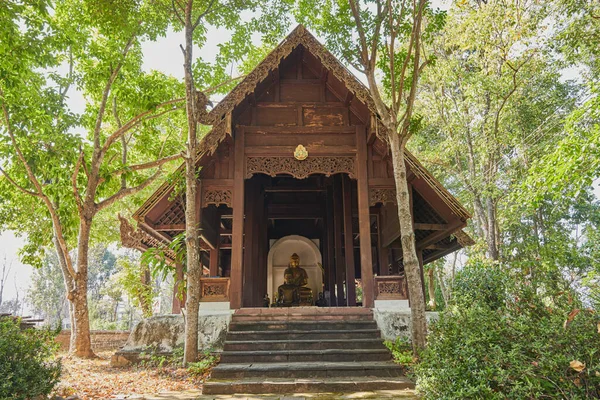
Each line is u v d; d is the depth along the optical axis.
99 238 20.98
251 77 10.15
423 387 4.77
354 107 11.17
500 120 15.62
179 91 13.95
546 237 16.84
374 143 11.02
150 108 12.86
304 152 10.81
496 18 13.70
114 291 29.73
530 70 14.75
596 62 13.09
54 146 11.98
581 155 7.98
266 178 16.08
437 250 15.19
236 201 10.46
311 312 9.52
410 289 7.79
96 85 13.05
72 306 13.01
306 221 18.91
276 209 17.06
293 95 11.33
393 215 12.58
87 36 12.50
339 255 14.40
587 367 3.62
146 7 11.58
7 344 5.13
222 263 19.52
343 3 8.75
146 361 8.89
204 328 9.05
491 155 16.58
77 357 11.43
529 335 4.12
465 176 17.66
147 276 21.22
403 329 8.99
